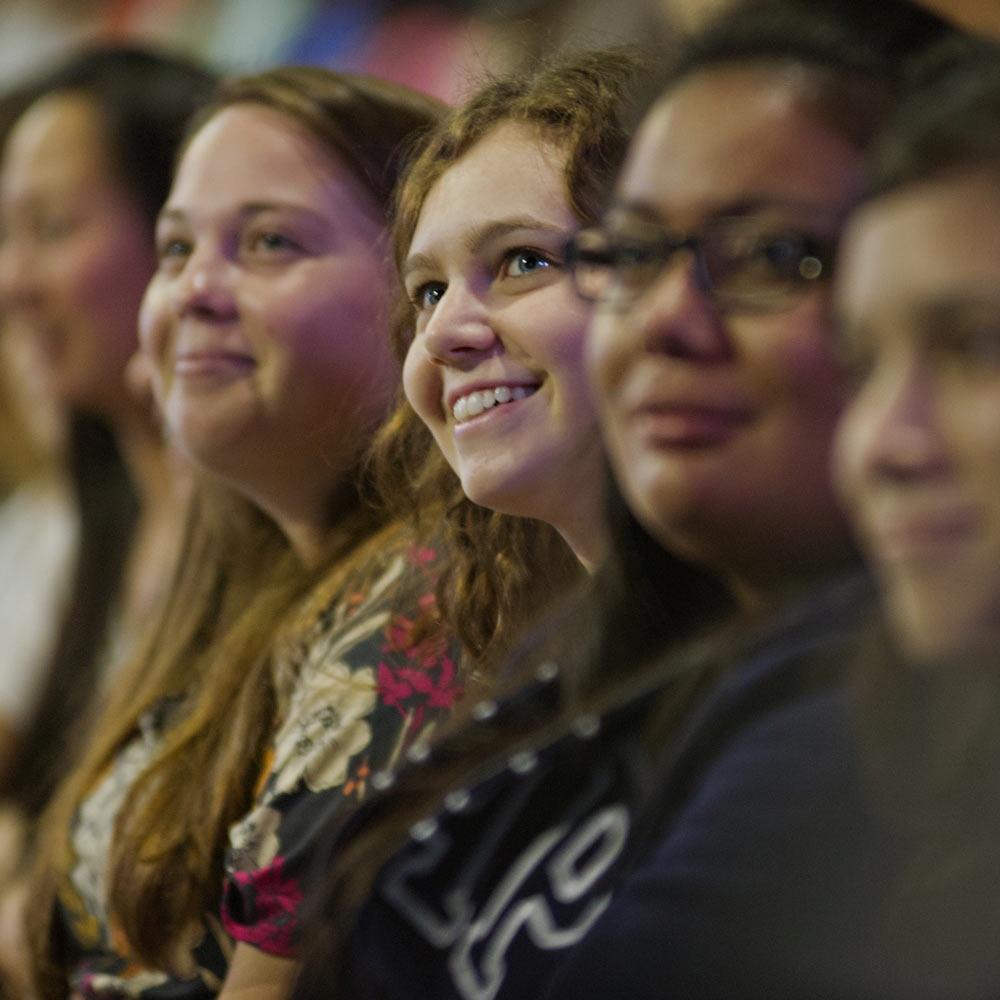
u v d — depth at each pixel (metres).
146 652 5.05
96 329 7.03
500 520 3.75
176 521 6.70
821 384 2.32
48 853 4.99
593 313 2.65
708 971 2.32
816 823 2.30
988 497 2.09
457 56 8.00
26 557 7.63
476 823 2.79
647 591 2.77
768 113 2.37
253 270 4.39
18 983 6.00
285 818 3.88
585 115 3.46
